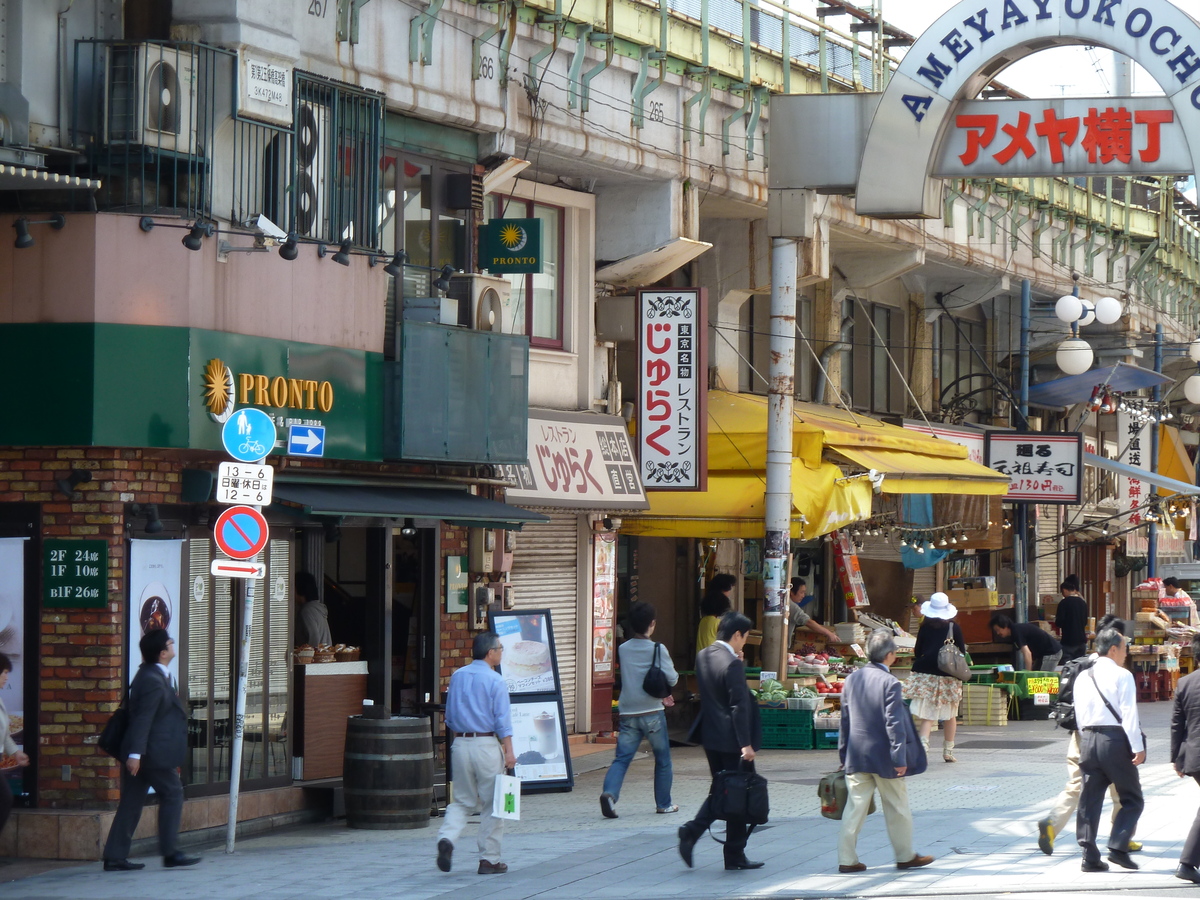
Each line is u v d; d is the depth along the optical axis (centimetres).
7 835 1224
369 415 1472
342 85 1462
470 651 1706
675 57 1923
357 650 1506
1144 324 3356
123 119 1275
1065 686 1191
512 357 1648
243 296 1323
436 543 1579
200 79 1317
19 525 1259
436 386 1531
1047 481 2703
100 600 1236
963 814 1402
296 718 1436
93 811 1226
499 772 1156
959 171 1922
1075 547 3638
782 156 2017
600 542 2023
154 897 1054
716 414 2092
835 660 2155
